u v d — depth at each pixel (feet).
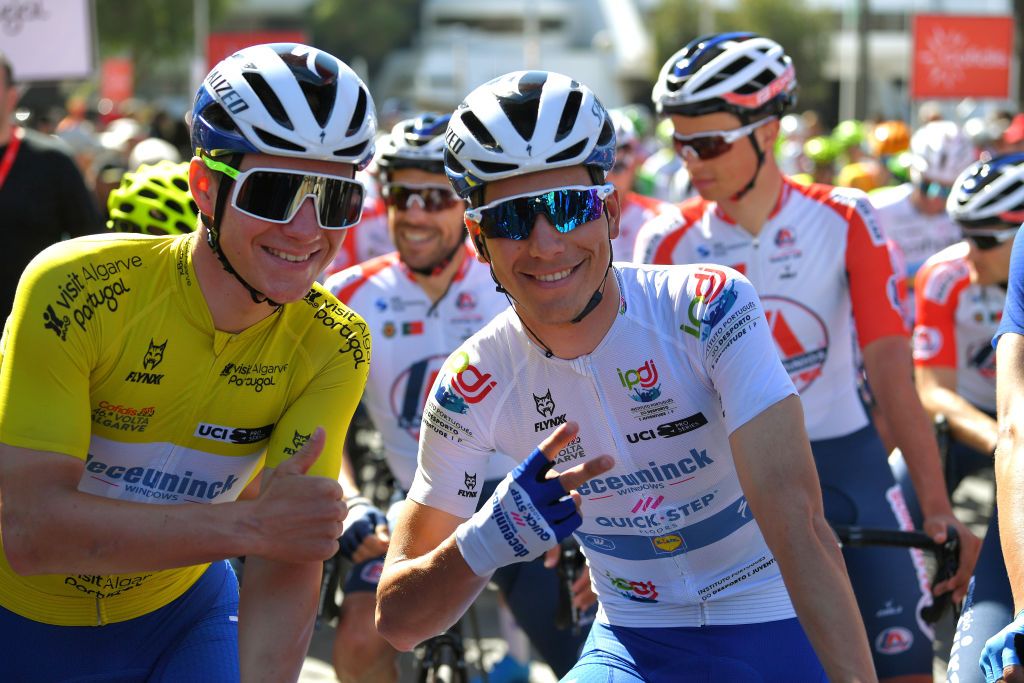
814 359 10.46
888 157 36.14
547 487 5.47
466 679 9.09
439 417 6.48
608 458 5.42
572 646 9.17
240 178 5.75
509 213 5.82
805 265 10.39
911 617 9.15
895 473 11.69
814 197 10.45
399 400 10.65
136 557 5.55
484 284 10.73
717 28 128.77
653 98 10.57
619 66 155.84
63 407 5.82
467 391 6.44
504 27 202.39
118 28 111.86
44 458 5.70
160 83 151.12
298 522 5.57
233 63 5.85
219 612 7.23
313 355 6.39
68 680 6.87
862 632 5.30
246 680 5.97
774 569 6.81
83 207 13.92
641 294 6.26
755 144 10.18
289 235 5.83
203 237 6.13
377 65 190.49
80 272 5.99
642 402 6.24
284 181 5.75
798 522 5.50
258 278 5.91
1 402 5.81
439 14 201.67
